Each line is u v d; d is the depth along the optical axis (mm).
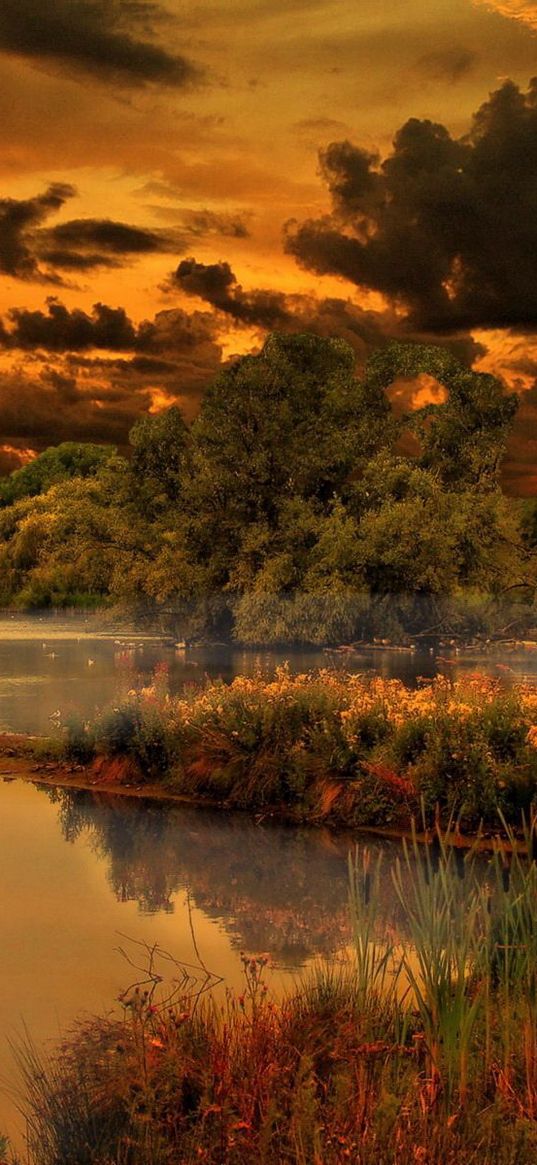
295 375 44000
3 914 7785
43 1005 5883
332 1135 3924
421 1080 4461
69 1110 4367
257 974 6348
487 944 4930
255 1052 4562
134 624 46688
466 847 10188
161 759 13461
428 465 46719
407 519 41156
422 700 12789
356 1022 4883
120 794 12820
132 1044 4625
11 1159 4227
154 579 43812
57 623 55438
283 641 41062
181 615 44562
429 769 11180
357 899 5348
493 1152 3982
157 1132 4105
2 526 69250
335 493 43500
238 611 41000
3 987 6176
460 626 42875
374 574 41344
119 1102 4316
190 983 6238
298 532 42062
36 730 17297
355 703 12805
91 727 14320
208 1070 4367
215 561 43750
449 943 4910
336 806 11484
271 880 8969
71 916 7762
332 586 40219
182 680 26672
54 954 6836
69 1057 4816
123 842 10320
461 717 11742
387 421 46000
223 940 7219
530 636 43656
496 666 32656
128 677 27453
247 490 43781
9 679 26703
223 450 43719
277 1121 4059
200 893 8500
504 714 11734
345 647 39969
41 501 68438
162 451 46469
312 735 12328
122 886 8625
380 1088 4285
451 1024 4617
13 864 9383
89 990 6133
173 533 45719
